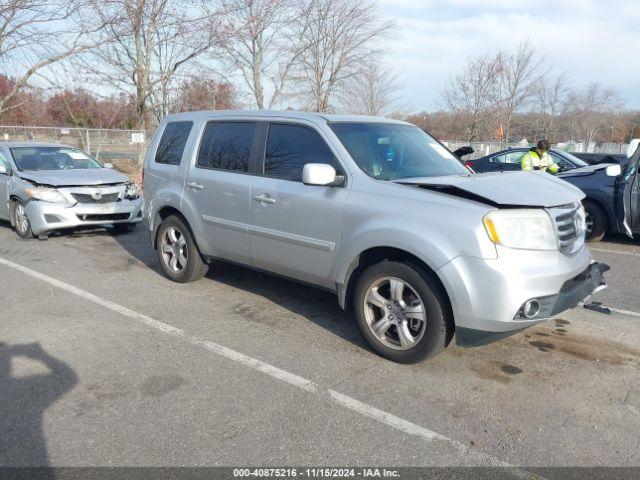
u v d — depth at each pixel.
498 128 31.06
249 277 6.49
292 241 4.68
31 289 6.03
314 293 5.89
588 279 4.05
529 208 3.70
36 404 3.50
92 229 9.79
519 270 3.55
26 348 4.38
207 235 5.60
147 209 6.41
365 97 28.17
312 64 24.41
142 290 6.00
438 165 4.85
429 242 3.71
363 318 4.25
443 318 3.81
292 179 4.71
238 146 5.29
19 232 9.05
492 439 3.15
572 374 3.96
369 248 4.08
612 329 4.82
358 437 3.16
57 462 2.91
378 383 3.81
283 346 4.45
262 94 22.81
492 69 30.84
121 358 4.20
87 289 6.03
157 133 6.42
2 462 2.91
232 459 2.95
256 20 19.62
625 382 3.84
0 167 9.41
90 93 17.80
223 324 4.95
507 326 3.59
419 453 3.02
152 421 3.31
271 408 3.47
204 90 20.05
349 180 4.31
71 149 10.19
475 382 3.83
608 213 8.58
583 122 42.22
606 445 3.10
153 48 17.58
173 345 4.46
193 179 5.65
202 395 3.63
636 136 44.22
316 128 4.66
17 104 16.80
